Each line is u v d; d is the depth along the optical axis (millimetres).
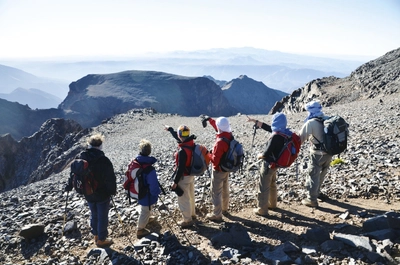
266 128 8562
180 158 7566
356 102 47531
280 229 7562
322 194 9109
